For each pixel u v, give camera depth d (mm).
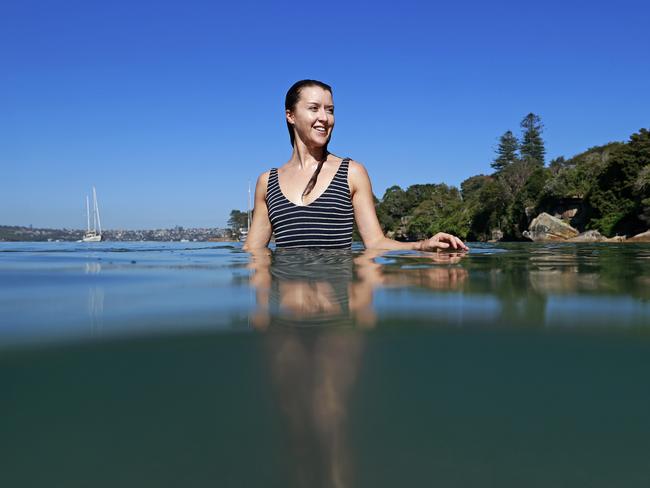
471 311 766
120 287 1169
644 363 504
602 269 1553
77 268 1798
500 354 534
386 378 456
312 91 2846
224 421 375
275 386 439
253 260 2068
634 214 27969
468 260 2006
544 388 439
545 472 314
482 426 370
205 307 827
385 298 902
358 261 1925
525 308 790
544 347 562
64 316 757
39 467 322
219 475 308
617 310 771
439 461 326
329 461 324
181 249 3812
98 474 310
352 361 511
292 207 2842
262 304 849
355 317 724
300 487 302
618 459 330
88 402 414
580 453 335
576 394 427
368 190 2982
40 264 2053
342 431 360
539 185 37750
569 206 33781
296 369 484
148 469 319
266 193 3109
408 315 730
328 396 421
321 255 2324
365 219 2977
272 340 590
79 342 594
